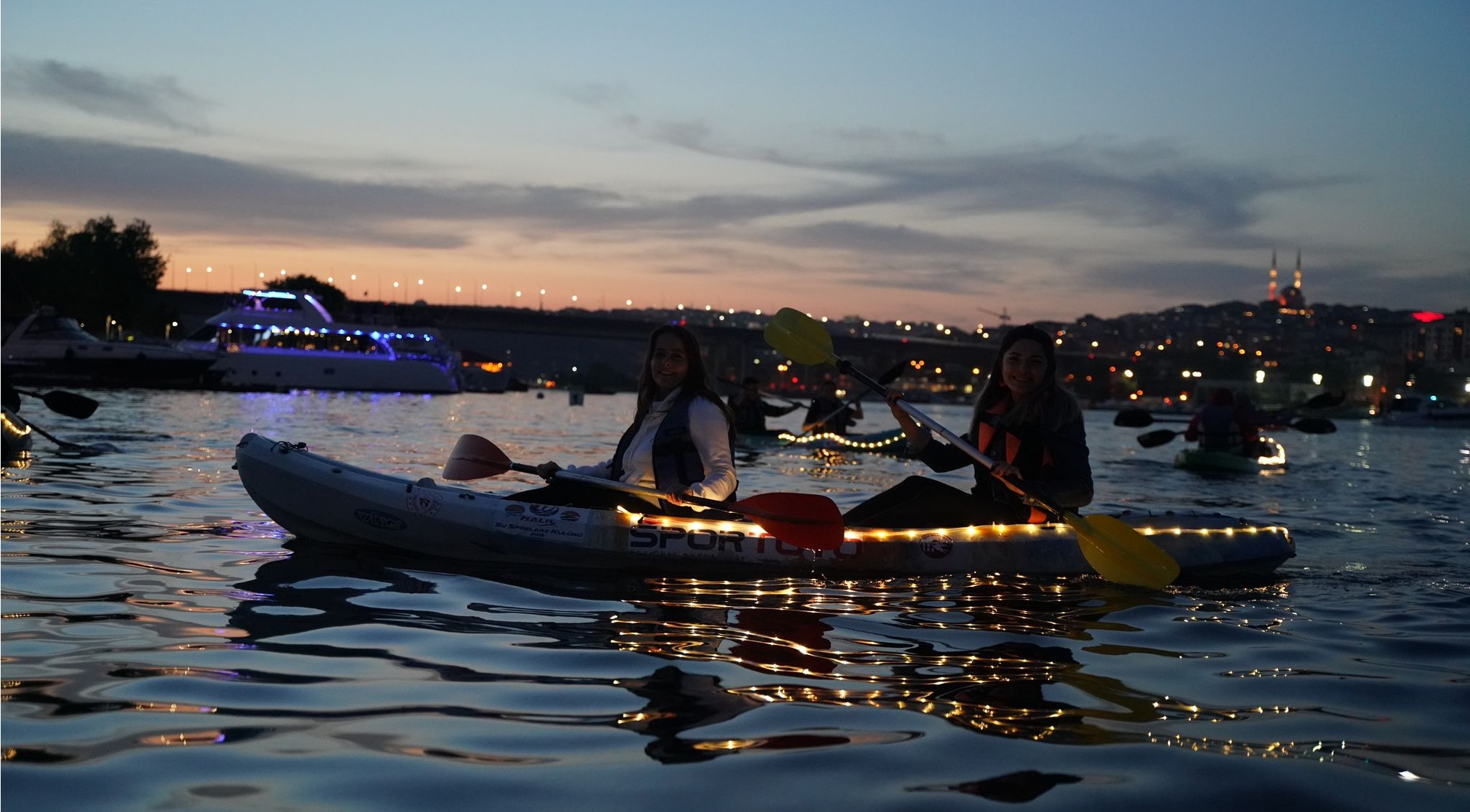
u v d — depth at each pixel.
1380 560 6.86
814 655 4.00
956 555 5.88
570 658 3.86
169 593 4.77
